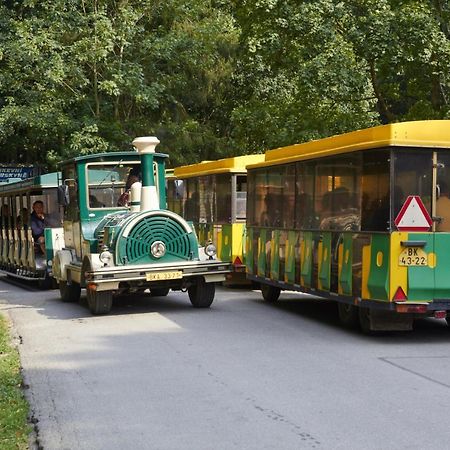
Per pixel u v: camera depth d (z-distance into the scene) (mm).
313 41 27656
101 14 30922
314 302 18031
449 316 13984
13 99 31344
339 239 13562
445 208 12227
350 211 13195
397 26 26000
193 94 35625
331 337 13000
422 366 10531
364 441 7137
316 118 29594
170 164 35375
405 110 35188
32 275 23141
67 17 31000
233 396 8953
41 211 22781
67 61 31016
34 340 13172
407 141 12047
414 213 12117
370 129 12664
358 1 26984
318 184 14516
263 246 17391
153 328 14125
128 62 32094
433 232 12148
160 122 35562
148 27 34875
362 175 12805
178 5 34000
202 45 34312
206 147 35688
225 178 21469
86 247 16812
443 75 27625
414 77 28578
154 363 10961
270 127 30922
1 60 31797
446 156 12242
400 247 12055
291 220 15805
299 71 27594
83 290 21719
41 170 36125
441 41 25984
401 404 8484
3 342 12734
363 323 13188
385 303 12133
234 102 36594
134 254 15648
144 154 16578
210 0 35938
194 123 34938
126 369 10594
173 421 7957
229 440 7254
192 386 9492
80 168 17203
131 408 8516
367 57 26609
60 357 11586
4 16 33094
